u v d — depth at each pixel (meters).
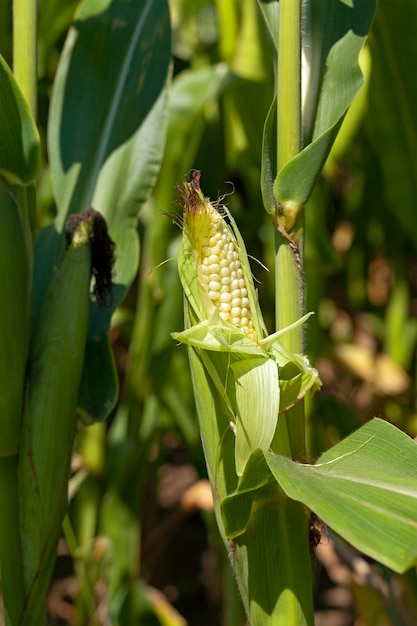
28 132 1.46
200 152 2.25
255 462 1.31
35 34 1.52
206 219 1.35
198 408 1.40
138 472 2.00
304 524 1.38
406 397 2.26
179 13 2.35
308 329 1.99
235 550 1.38
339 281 2.62
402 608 1.92
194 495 2.10
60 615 2.72
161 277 1.92
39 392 1.48
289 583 1.37
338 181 2.84
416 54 1.93
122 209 1.62
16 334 1.47
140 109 1.65
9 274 1.45
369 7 1.43
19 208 1.48
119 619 1.99
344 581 2.36
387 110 2.00
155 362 1.95
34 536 1.50
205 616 2.93
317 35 1.44
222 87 1.93
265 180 1.39
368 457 1.31
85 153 1.65
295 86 1.37
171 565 3.12
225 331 1.34
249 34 2.03
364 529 1.18
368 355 2.28
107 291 1.54
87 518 2.09
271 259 2.11
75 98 1.66
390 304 2.45
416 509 1.21
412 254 2.43
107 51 1.67
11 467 1.50
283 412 1.36
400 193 2.09
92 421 1.56
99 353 1.57
